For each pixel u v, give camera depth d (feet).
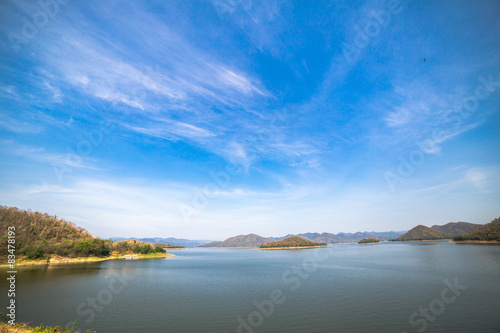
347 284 233.35
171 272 353.31
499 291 190.80
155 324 124.16
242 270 385.50
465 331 114.01
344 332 114.21
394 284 227.20
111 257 622.54
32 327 114.62
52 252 467.93
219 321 129.29
